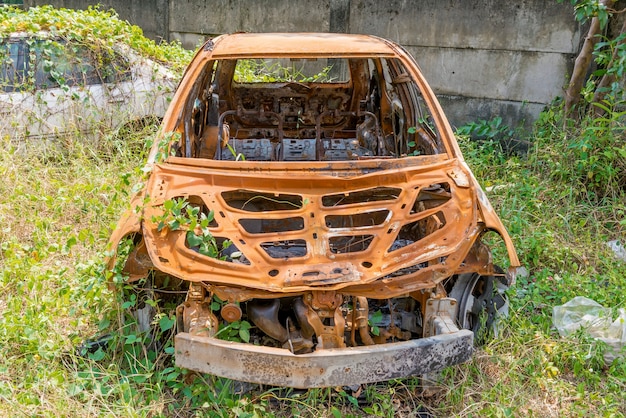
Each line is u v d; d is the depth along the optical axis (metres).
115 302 3.21
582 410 3.01
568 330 3.62
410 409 3.02
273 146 4.53
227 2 8.52
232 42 3.96
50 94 5.99
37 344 3.22
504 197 5.18
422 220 3.44
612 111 5.34
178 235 2.90
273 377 2.60
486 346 3.34
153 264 2.81
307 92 4.94
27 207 4.84
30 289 3.44
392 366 2.64
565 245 4.68
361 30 7.39
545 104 6.36
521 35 6.32
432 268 2.89
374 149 4.54
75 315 3.55
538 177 5.56
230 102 4.95
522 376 3.23
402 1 6.96
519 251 4.46
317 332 2.78
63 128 5.93
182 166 3.25
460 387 3.09
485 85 6.66
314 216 3.01
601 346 3.40
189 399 2.94
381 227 2.98
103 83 6.23
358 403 3.03
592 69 5.92
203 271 2.78
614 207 5.07
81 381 2.92
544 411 3.03
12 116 5.71
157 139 3.46
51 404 2.83
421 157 3.39
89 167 5.46
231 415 2.84
